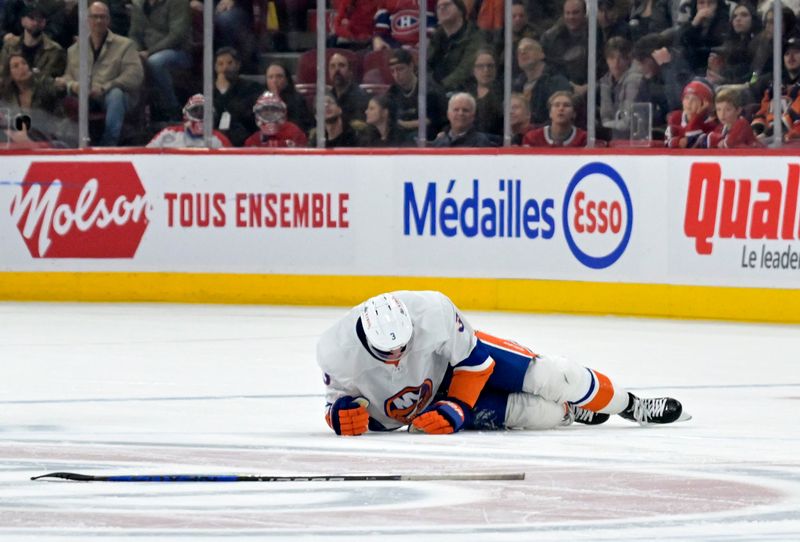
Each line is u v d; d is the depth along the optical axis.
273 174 38.16
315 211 37.94
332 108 39.34
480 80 38.47
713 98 37.09
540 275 36.19
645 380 24.84
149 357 27.86
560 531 12.37
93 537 12.16
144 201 38.88
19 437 18.44
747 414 20.88
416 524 12.66
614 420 20.19
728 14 36.75
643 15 37.38
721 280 34.41
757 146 36.97
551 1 37.66
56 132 40.34
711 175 34.38
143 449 17.25
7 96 40.47
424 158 37.09
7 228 39.53
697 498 13.91
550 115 38.03
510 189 36.34
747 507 13.47
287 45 39.47
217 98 39.66
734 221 34.16
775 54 36.41
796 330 32.44
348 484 14.64
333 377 17.36
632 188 35.16
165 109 39.91
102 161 39.03
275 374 25.44
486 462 16.00
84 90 39.81
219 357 27.83
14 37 40.19
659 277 35.00
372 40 38.84
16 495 14.06
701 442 17.83
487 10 38.16
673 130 37.53
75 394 23.03
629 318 34.94
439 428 17.48
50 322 34.12
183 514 13.10
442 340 16.91
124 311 36.62
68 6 39.78
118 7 39.59
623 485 14.60
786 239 33.56
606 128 37.91
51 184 39.28
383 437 17.91
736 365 26.80
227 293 38.59
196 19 39.50
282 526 12.57
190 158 38.59
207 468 15.75
